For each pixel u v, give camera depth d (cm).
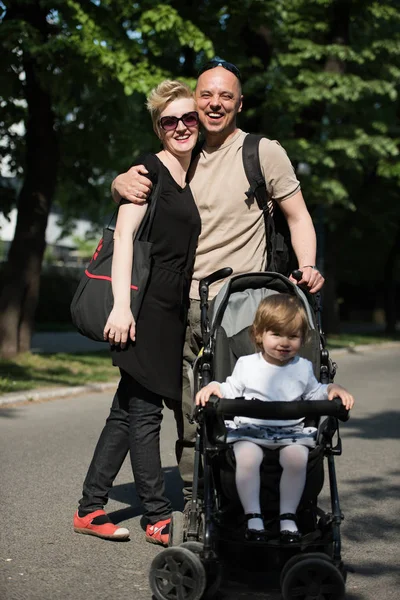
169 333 477
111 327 458
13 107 1557
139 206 470
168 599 387
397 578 449
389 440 877
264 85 1684
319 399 390
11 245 1470
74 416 984
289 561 369
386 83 1822
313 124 1947
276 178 471
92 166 1702
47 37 1377
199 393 391
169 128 469
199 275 480
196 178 482
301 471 375
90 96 1594
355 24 2134
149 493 490
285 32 1878
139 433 486
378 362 1894
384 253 3403
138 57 1412
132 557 468
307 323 412
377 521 564
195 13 1571
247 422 394
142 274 466
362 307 4256
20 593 404
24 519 538
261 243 479
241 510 398
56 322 3044
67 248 4850
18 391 1125
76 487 628
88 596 404
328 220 2525
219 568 392
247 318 434
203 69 476
